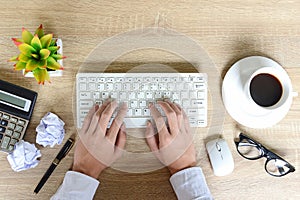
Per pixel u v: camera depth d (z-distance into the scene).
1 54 0.89
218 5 0.94
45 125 0.87
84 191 0.87
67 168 0.90
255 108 0.88
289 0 0.95
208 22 0.94
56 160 0.89
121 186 0.91
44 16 0.90
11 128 0.86
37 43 0.78
